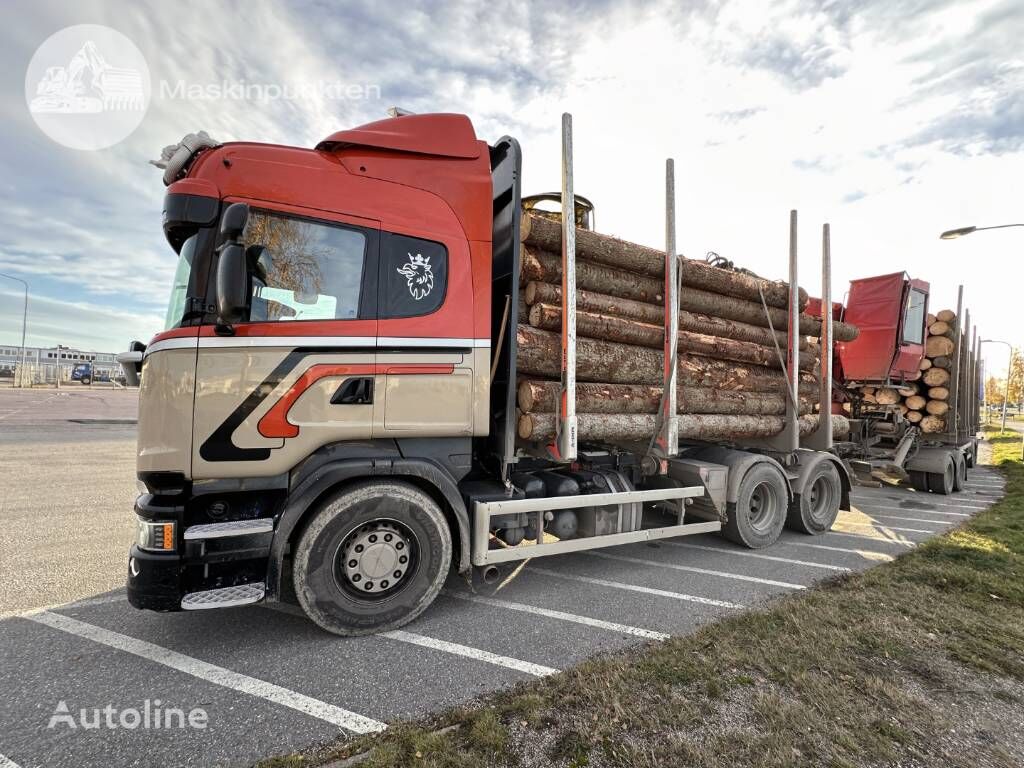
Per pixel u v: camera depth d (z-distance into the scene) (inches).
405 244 136.9
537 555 151.1
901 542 227.6
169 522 112.9
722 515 200.4
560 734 90.3
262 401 119.7
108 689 103.4
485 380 143.8
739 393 219.0
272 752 86.1
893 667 115.0
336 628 125.3
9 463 367.6
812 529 239.3
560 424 159.5
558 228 167.2
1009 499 340.8
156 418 114.0
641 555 202.7
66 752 85.1
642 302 195.9
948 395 403.5
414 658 117.5
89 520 225.3
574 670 111.2
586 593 159.5
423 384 135.5
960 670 114.7
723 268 237.8
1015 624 138.1
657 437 189.8
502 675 110.6
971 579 170.9
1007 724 96.3
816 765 83.6
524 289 167.5
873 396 386.9
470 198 147.2
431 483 138.1
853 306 364.8
